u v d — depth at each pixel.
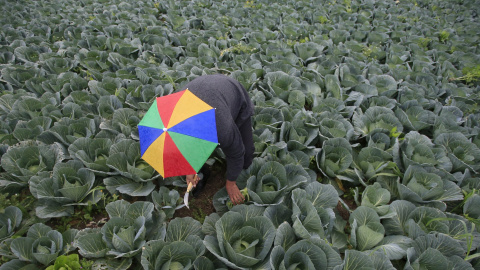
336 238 2.96
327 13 9.08
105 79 4.73
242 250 2.59
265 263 2.55
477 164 3.77
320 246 2.50
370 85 4.88
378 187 3.33
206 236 2.62
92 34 6.55
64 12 7.75
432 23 8.45
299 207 2.94
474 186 3.46
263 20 7.79
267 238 2.58
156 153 2.06
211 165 3.79
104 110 4.16
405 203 3.07
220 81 2.33
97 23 7.12
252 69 5.30
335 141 3.74
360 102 4.60
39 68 5.32
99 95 4.47
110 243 2.64
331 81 4.95
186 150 2.00
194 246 2.62
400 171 3.68
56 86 4.53
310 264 2.37
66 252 2.63
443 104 5.09
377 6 10.00
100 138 3.52
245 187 3.30
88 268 2.52
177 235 2.79
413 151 3.68
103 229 2.62
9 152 3.26
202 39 6.43
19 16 7.25
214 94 2.20
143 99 4.42
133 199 3.42
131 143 3.52
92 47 6.08
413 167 3.38
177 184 3.33
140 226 2.69
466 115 4.72
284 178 3.20
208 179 3.74
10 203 3.00
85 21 7.18
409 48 6.73
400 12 9.41
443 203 3.20
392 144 3.89
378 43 7.17
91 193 3.22
